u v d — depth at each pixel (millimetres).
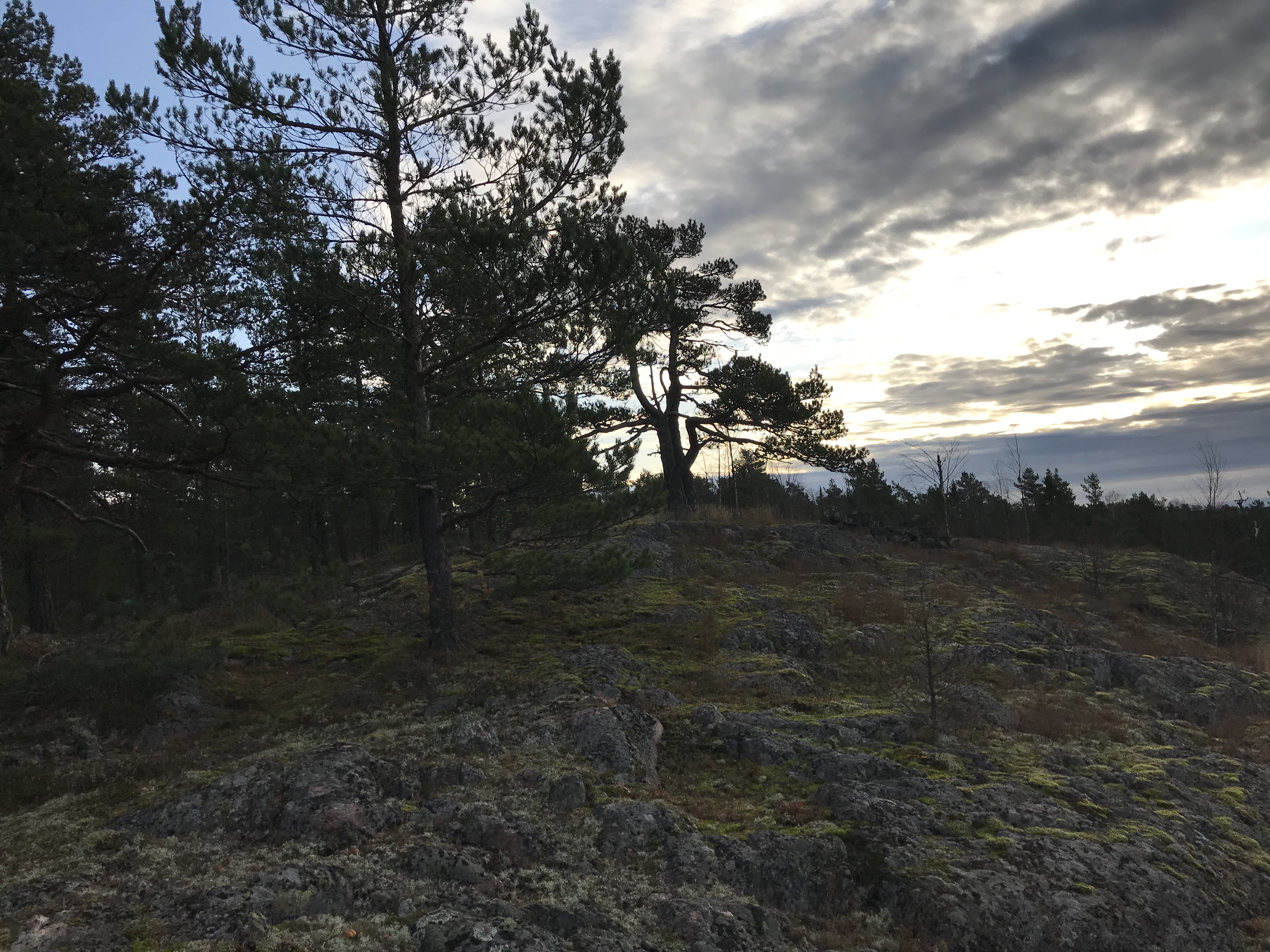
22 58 17344
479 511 12117
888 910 6191
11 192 9102
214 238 11680
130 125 11516
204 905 5266
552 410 10914
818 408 27203
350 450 10602
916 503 50500
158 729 9773
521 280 11383
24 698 10234
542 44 12609
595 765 8117
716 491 40375
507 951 4863
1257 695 14070
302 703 10625
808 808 7609
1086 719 11555
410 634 13812
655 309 12844
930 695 10336
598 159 13133
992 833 7273
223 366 10867
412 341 12367
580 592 16453
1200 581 28109
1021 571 25719
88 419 12523
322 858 6141
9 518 14250
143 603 11930
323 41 12320
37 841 6742
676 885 6207
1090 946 5973
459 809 7039
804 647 13695
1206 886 7031
